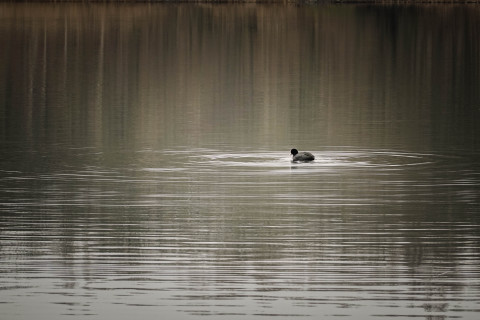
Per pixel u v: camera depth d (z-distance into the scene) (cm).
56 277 6062
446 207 7956
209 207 7994
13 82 17975
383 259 6425
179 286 5903
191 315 5434
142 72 19800
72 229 7231
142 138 11712
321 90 17088
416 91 16938
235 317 5412
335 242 6862
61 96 16038
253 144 11250
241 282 5975
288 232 7150
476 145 11188
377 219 7550
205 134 12081
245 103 15375
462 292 5772
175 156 10462
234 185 8888
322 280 6003
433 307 5531
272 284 5934
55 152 10681
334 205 8062
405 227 7281
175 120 13362
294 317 5397
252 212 7806
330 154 10594
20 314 5444
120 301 5656
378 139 11662
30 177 9262
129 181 9069
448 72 19775
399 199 8281
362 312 5472
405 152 10681
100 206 8019
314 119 13512
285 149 10919
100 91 16800
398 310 5494
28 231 7162
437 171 9588
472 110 14462
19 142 11350
